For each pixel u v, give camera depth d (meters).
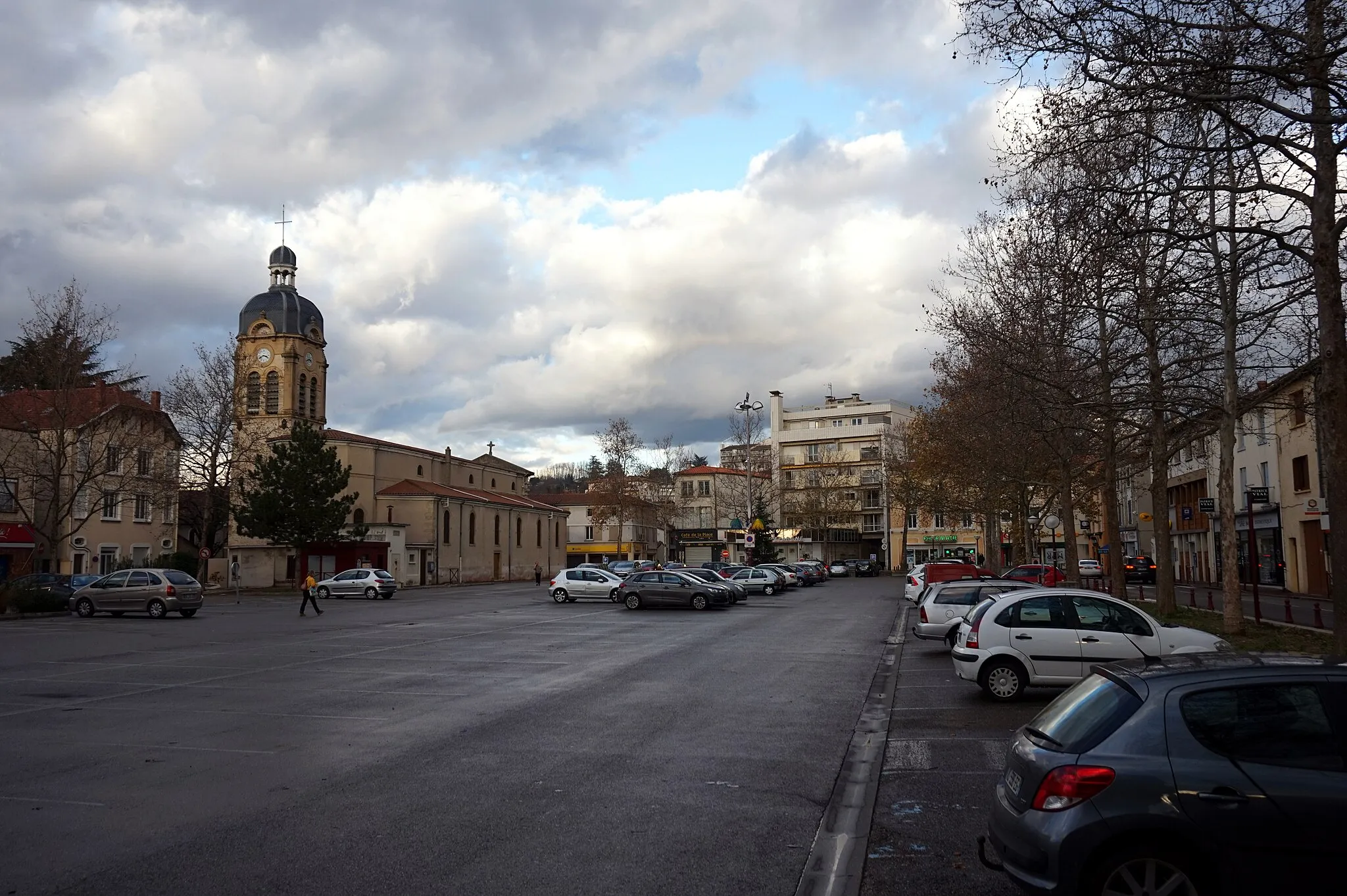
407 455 76.75
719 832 7.71
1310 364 16.83
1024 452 35.16
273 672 18.38
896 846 7.44
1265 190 13.78
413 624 31.72
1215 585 54.09
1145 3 11.73
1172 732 5.16
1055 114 13.45
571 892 6.27
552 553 95.81
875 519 103.19
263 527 57.00
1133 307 20.03
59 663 19.97
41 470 50.22
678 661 20.36
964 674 14.76
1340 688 5.14
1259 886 4.86
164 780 9.48
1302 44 11.58
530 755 10.64
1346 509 12.13
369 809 8.36
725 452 96.25
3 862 6.89
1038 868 5.18
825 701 15.01
